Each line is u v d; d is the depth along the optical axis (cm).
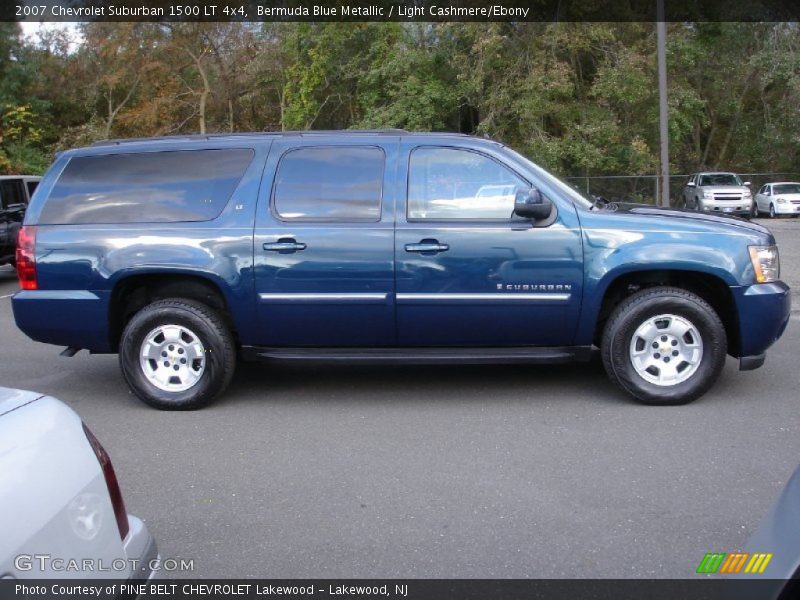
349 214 583
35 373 738
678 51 2798
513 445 508
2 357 809
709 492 427
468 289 574
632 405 585
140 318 592
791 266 1271
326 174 592
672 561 355
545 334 582
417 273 574
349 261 576
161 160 609
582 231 568
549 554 364
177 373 600
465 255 571
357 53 2889
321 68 2848
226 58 3059
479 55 2545
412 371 704
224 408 608
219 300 610
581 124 2672
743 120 3750
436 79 2689
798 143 3406
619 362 576
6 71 3019
